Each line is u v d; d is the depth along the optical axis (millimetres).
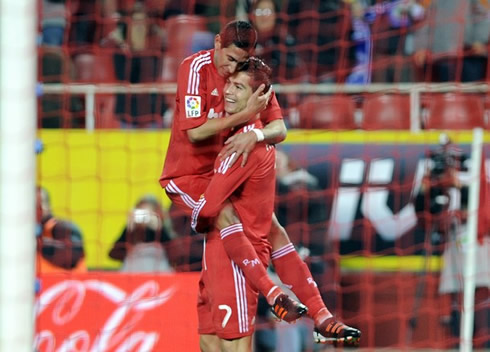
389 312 31719
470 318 28734
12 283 13492
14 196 13484
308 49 34844
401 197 31953
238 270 20859
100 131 32156
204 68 20500
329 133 32125
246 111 19969
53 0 35719
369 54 35406
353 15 36469
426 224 31625
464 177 31594
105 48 35188
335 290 30625
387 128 33188
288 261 21375
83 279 26688
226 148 20297
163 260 30141
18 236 13508
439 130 32844
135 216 29844
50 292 26438
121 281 26828
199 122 20266
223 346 21094
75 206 31688
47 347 26094
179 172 21172
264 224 21031
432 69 35312
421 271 31625
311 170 31812
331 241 31219
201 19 35406
